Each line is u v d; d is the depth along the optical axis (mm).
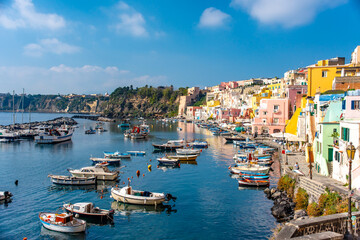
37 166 66000
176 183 51750
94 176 52375
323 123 40125
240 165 62188
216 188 48344
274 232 31594
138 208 39781
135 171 61719
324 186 31141
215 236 31359
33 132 128375
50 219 33500
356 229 20984
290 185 41062
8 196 42781
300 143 69938
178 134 137625
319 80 65250
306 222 18766
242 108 164750
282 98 111875
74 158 76500
